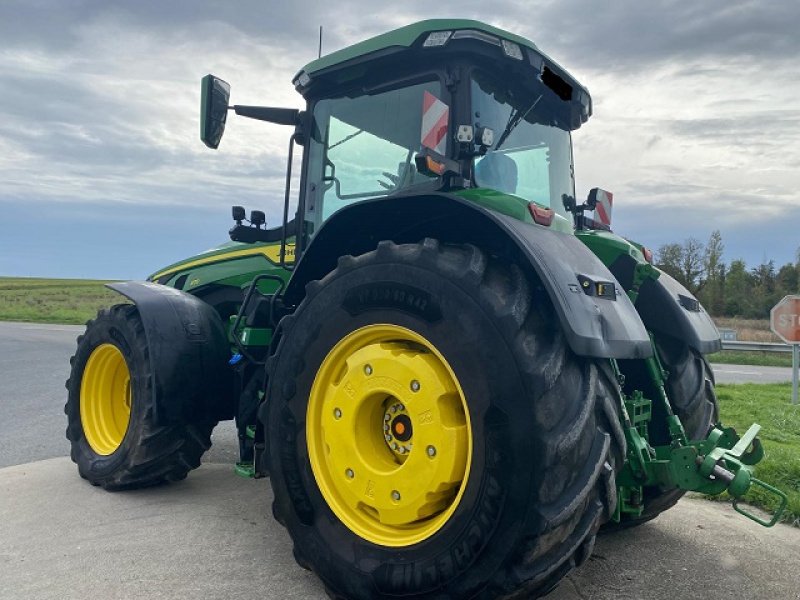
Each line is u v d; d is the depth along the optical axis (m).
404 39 3.15
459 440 2.43
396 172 3.36
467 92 3.13
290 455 2.86
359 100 3.55
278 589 2.79
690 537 3.52
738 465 2.53
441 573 2.38
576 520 2.29
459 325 2.41
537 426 2.23
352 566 2.60
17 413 7.17
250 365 3.91
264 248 4.40
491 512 2.28
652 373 3.19
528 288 2.45
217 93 3.68
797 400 8.51
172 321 4.05
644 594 2.81
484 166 3.22
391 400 2.69
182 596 2.70
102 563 3.02
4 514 3.71
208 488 4.29
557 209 3.86
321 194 3.74
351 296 2.73
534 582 2.26
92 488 4.24
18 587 2.77
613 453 2.44
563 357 2.35
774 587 2.89
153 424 3.96
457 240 2.92
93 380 4.59
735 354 17.42
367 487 2.63
